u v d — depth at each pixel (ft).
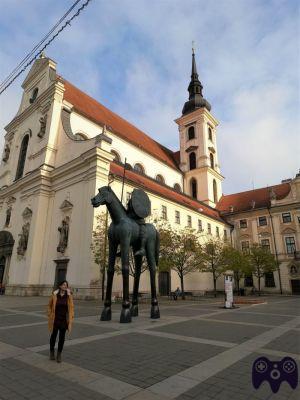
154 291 41.57
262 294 145.79
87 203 87.15
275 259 149.59
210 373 17.24
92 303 66.85
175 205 122.42
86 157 91.50
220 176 190.49
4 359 20.21
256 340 26.08
